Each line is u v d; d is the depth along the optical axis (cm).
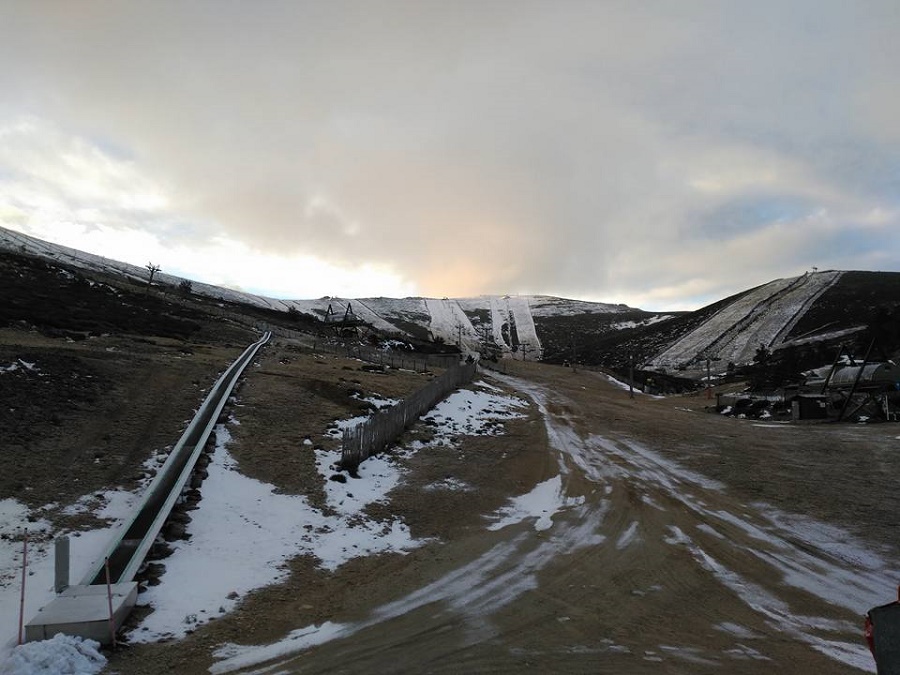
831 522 1221
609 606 799
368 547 1028
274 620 716
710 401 5875
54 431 1291
